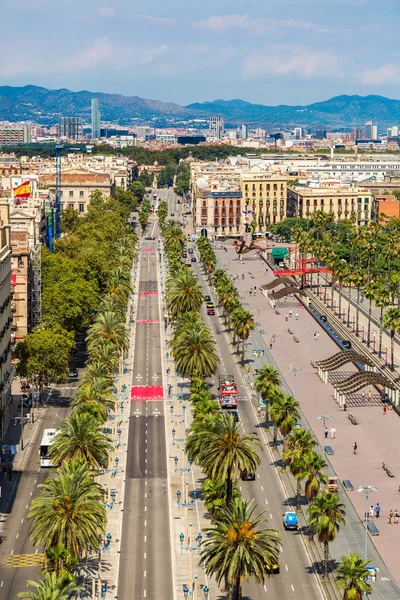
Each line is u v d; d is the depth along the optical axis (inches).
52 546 6166.3
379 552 7342.5
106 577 6796.3
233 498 7234.3
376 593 6673.2
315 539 7500.0
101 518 6299.2
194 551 7239.2
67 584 5462.6
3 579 6712.6
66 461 7076.8
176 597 6510.8
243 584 6732.3
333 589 6663.4
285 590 6658.5
